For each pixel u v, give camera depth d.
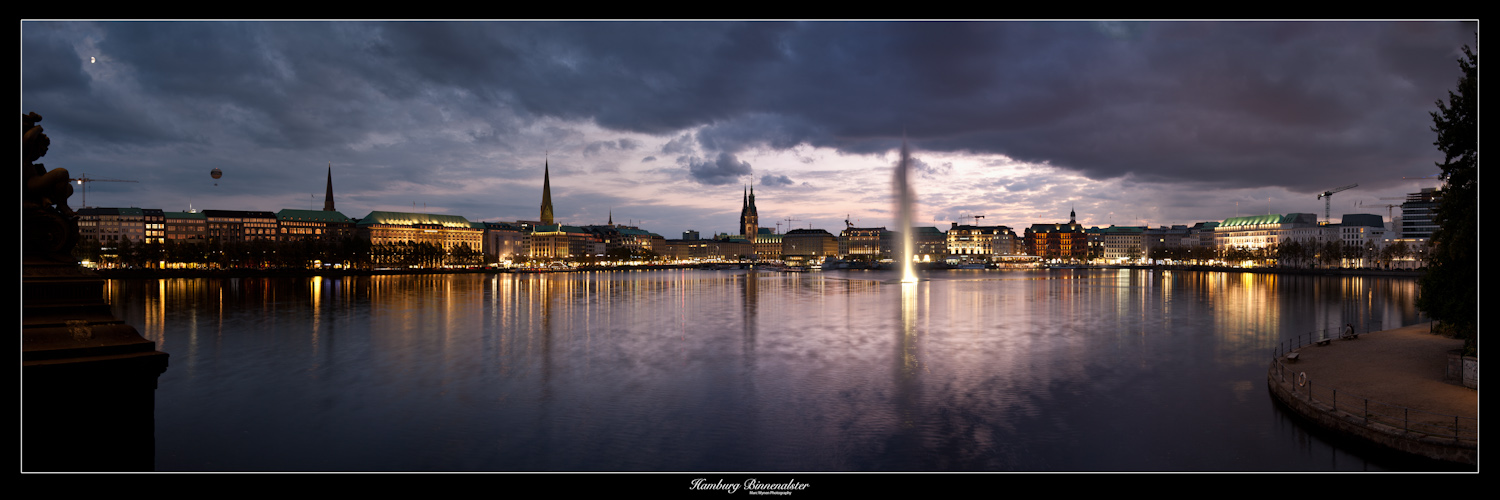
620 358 57.75
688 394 44.22
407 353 60.69
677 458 32.28
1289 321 84.94
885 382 47.50
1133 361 55.38
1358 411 32.00
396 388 46.25
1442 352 47.16
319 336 72.12
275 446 33.84
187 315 93.25
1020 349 61.97
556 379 48.97
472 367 53.72
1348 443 30.64
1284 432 34.72
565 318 91.19
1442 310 41.62
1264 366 52.88
